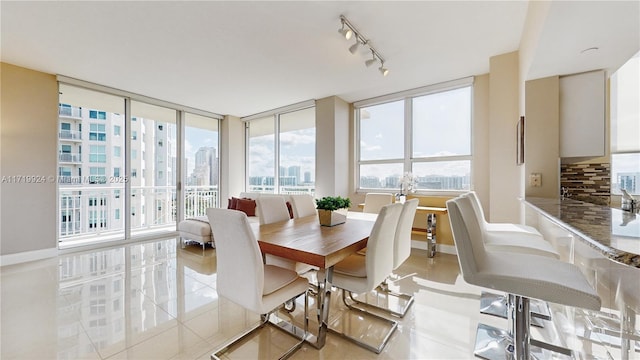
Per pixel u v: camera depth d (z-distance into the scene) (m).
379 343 1.67
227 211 1.40
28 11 2.17
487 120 3.49
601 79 2.23
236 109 5.32
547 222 2.24
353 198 4.75
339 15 2.26
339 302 2.25
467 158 3.70
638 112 2.24
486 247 1.79
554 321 1.82
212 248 3.97
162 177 4.94
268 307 1.42
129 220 4.36
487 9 2.18
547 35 1.73
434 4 2.12
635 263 0.66
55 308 2.13
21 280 2.71
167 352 1.60
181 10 2.18
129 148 4.34
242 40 2.66
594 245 0.83
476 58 3.07
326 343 1.70
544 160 2.39
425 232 3.65
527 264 1.27
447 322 1.91
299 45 2.77
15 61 3.14
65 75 3.55
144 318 1.99
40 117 3.44
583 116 2.29
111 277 2.80
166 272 2.96
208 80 3.73
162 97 4.51
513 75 2.90
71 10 2.17
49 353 1.58
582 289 1.00
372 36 2.60
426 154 4.06
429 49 2.86
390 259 1.79
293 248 1.55
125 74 3.52
